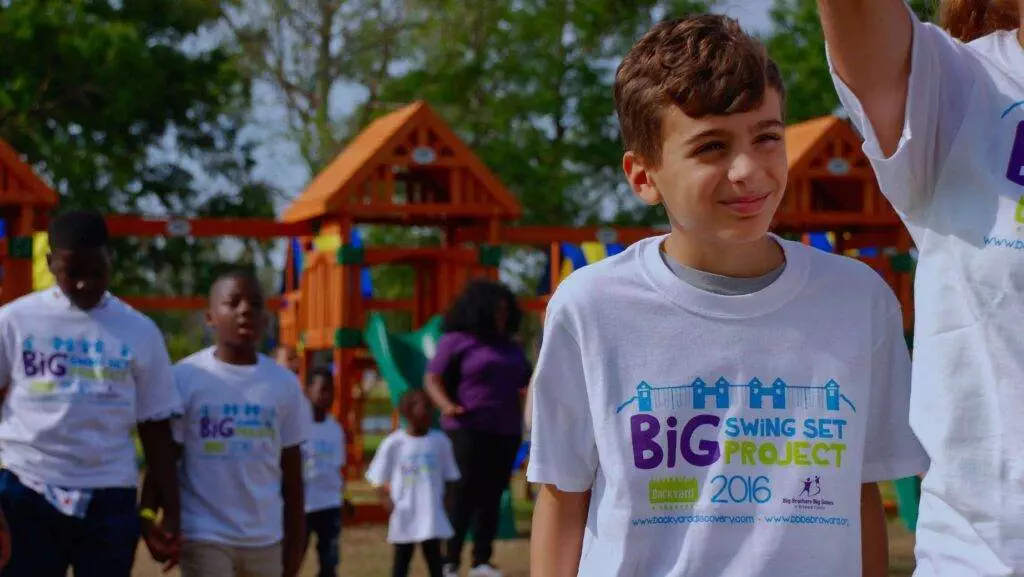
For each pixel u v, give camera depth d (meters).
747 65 2.50
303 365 17.98
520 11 30.61
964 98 2.48
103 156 29.17
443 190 17.92
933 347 2.44
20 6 25.39
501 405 9.55
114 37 25.73
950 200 2.45
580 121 30.58
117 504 5.67
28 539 5.55
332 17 32.88
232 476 6.05
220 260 31.41
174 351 35.84
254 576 6.09
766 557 2.55
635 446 2.62
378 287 34.72
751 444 2.60
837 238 19.66
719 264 2.64
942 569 2.42
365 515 13.94
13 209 15.91
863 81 2.47
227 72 30.09
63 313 5.72
